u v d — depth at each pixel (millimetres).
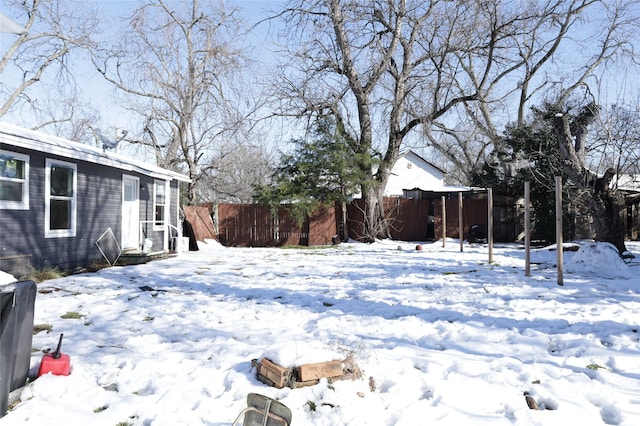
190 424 3158
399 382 3846
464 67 24359
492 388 3750
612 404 3473
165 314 6457
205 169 28500
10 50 23844
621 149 13531
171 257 14695
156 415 3273
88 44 25359
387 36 20891
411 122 20547
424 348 4871
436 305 7031
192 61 27047
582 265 10797
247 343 5039
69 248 10672
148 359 4441
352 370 3881
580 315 6340
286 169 20422
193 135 28125
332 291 8305
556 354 4766
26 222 9281
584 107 17703
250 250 18297
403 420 3209
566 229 19438
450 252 15977
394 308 6824
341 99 21047
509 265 11969
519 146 20359
